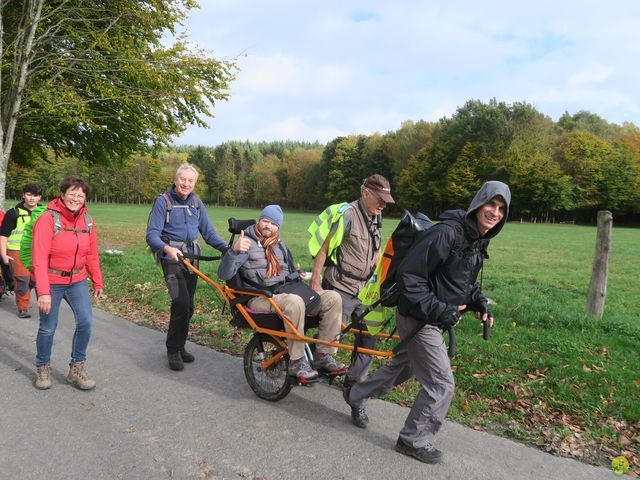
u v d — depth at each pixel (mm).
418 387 4770
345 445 3678
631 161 64562
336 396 4637
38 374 4703
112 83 15117
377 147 88188
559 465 3467
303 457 3496
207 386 4820
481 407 4379
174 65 15750
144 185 101250
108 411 4219
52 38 14672
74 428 3896
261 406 4367
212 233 5555
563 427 4043
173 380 4973
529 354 5637
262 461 3438
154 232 5102
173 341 5223
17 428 3889
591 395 4559
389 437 3820
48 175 84812
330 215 4301
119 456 3479
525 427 4062
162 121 17250
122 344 6156
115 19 15258
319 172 101375
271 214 4551
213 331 6699
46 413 4164
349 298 4410
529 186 64188
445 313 3146
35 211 7422
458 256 3246
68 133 19047
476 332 6461
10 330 6699
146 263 12734
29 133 18594
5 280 8383
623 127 79688
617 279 13547
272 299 4141
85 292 4762
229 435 3809
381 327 4090
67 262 4602
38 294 4352
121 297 8922
